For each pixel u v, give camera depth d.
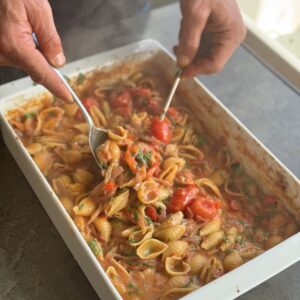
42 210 0.49
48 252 0.46
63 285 0.44
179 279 0.43
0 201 0.49
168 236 0.45
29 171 0.48
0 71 0.61
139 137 0.53
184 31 0.51
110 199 0.46
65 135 0.54
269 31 0.72
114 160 0.48
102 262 0.43
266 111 0.60
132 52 0.60
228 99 0.61
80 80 0.58
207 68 0.54
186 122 0.57
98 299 0.43
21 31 0.43
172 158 0.51
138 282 0.43
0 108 0.52
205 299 0.39
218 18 0.51
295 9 0.75
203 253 0.46
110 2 0.65
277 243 0.46
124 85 0.60
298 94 0.63
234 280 0.40
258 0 0.74
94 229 0.46
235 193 0.51
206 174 0.52
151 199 0.47
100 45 0.65
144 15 0.69
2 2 0.42
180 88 0.59
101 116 0.56
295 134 0.58
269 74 0.64
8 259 0.45
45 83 0.45
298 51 0.70
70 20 0.65
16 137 0.48
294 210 0.48
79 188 0.49
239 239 0.47
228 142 0.54
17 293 0.43
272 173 0.50
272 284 0.45
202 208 0.47
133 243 0.45
